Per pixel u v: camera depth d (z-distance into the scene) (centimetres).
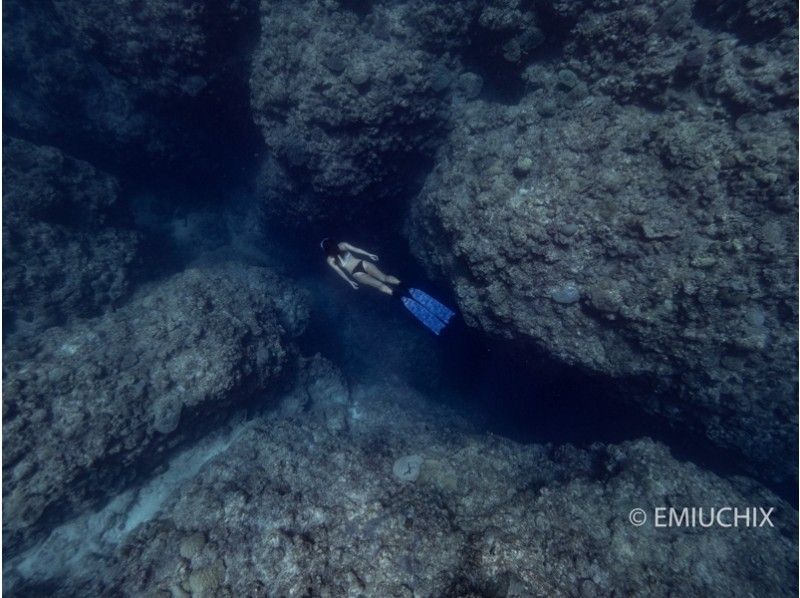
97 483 521
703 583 395
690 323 456
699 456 560
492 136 627
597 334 518
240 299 755
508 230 520
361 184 725
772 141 405
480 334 757
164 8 667
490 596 383
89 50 790
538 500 465
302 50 626
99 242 822
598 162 492
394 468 519
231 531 454
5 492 461
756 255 416
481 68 671
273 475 520
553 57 588
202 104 838
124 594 418
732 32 455
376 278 660
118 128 956
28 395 504
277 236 1091
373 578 402
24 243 707
